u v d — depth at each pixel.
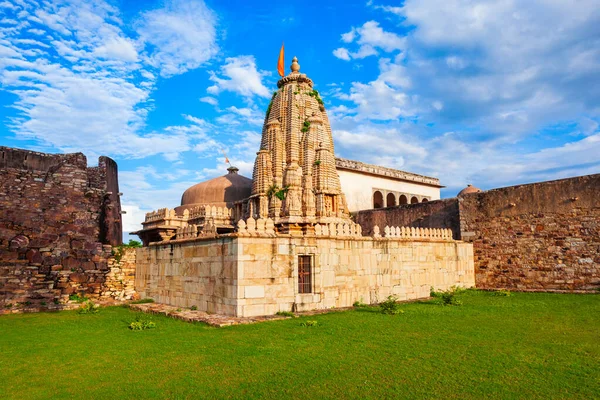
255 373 8.93
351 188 34.78
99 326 15.53
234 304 15.61
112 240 27.59
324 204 24.70
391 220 30.78
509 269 25.02
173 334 13.19
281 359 9.92
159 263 22.47
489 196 26.23
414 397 7.54
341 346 11.12
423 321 14.73
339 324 14.18
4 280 21.41
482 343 11.37
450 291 23.45
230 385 8.22
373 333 12.71
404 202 38.88
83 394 7.90
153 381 8.55
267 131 27.50
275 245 16.66
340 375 8.73
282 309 16.53
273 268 16.50
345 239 19.23
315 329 13.35
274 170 26.33
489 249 25.92
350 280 19.23
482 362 9.56
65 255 23.31
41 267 22.50
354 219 32.84
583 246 22.55
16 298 21.50
